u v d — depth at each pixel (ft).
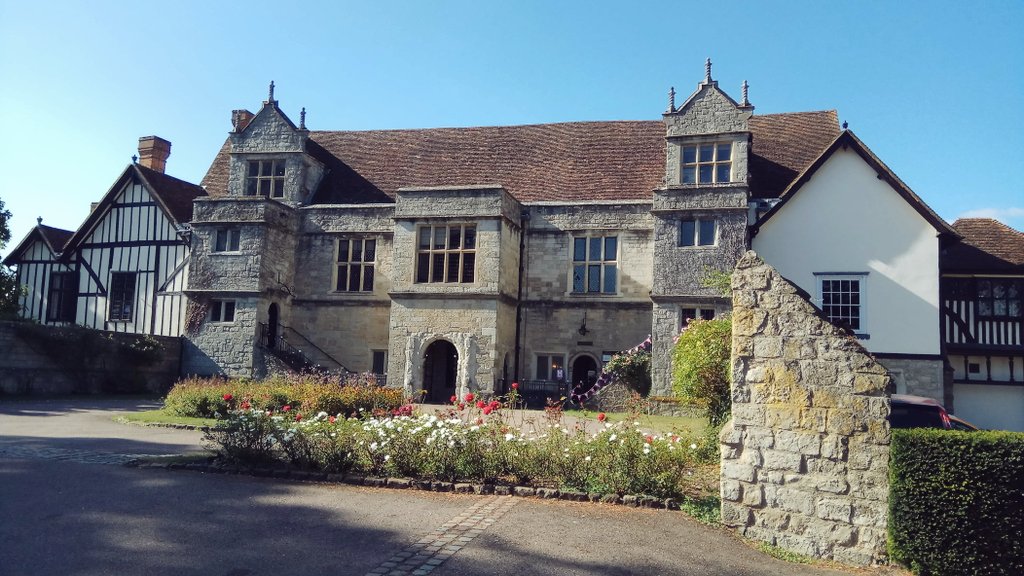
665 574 20.12
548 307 77.30
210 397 52.42
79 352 73.20
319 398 49.62
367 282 82.58
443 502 27.07
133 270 87.56
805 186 68.90
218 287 79.10
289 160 85.40
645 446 28.14
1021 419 74.08
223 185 95.14
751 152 78.89
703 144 70.95
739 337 24.67
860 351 22.81
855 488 22.34
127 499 26.37
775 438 23.66
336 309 82.38
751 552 22.50
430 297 73.67
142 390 78.18
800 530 22.85
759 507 23.66
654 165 81.66
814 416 23.12
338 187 88.89
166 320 84.58
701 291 67.05
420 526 23.65
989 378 75.20
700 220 68.69
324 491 28.53
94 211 89.61
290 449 32.04
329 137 96.94
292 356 79.82
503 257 73.67
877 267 66.13
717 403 38.68
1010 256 75.61
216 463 32.48
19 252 93.91
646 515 25.95
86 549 20.61
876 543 21.88
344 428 32.68
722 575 20.34
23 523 22.98
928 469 21.24
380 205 82.07
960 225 81.41
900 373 64.39
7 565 19.08
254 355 77.05
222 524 23.43
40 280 92.79
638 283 75.00
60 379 72.43
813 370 23.35
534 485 29.25
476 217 73.15
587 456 29.48
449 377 80.28
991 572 20.29
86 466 32.35
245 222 78.89
